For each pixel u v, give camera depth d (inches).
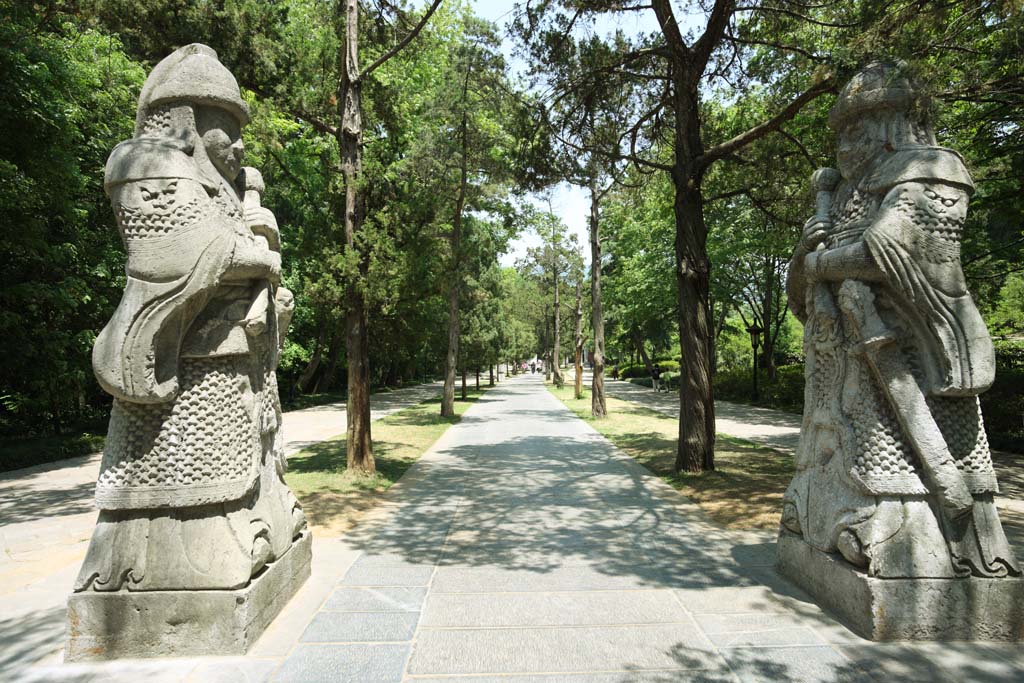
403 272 346.9
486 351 1037.8
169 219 132.5
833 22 327.0
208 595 129.3
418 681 118.4
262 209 162.7
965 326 139.9
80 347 477.4
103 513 134.3
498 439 523.8
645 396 1106.7
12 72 339.0
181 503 131.7
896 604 133.6
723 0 315.3
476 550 206.2
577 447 470.9
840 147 161.5
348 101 354.3
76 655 127.7
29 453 419.5
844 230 155.4
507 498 289.9
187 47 145.8
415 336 445.7
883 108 153.1
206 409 137.5
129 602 129.4
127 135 513.3
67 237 478.3
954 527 137.3
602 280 1373.0
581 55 384.8
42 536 233.8
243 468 141.3
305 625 144.7
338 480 327.0
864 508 142.7
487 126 645.3
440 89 636.7
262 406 155.2
